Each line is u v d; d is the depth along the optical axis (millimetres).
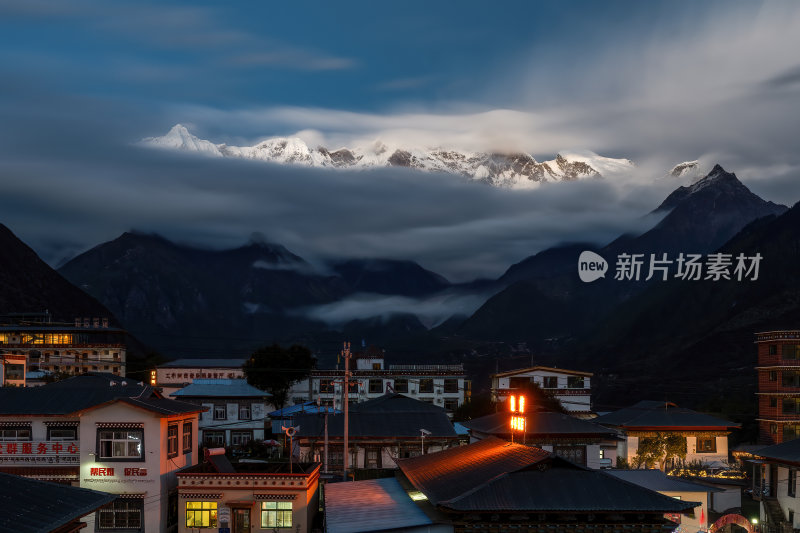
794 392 91375
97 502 31750
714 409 135250
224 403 106750
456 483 44031
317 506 60344
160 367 146125
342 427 80688
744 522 53938
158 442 55062
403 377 131875
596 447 78188
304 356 131500
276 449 99312
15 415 58094
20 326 180875
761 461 67250
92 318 184250
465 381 133250
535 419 79250
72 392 61500
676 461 88375
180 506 53594
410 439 79438
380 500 49406
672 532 42469
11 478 31375
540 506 38938
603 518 39344
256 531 53031
